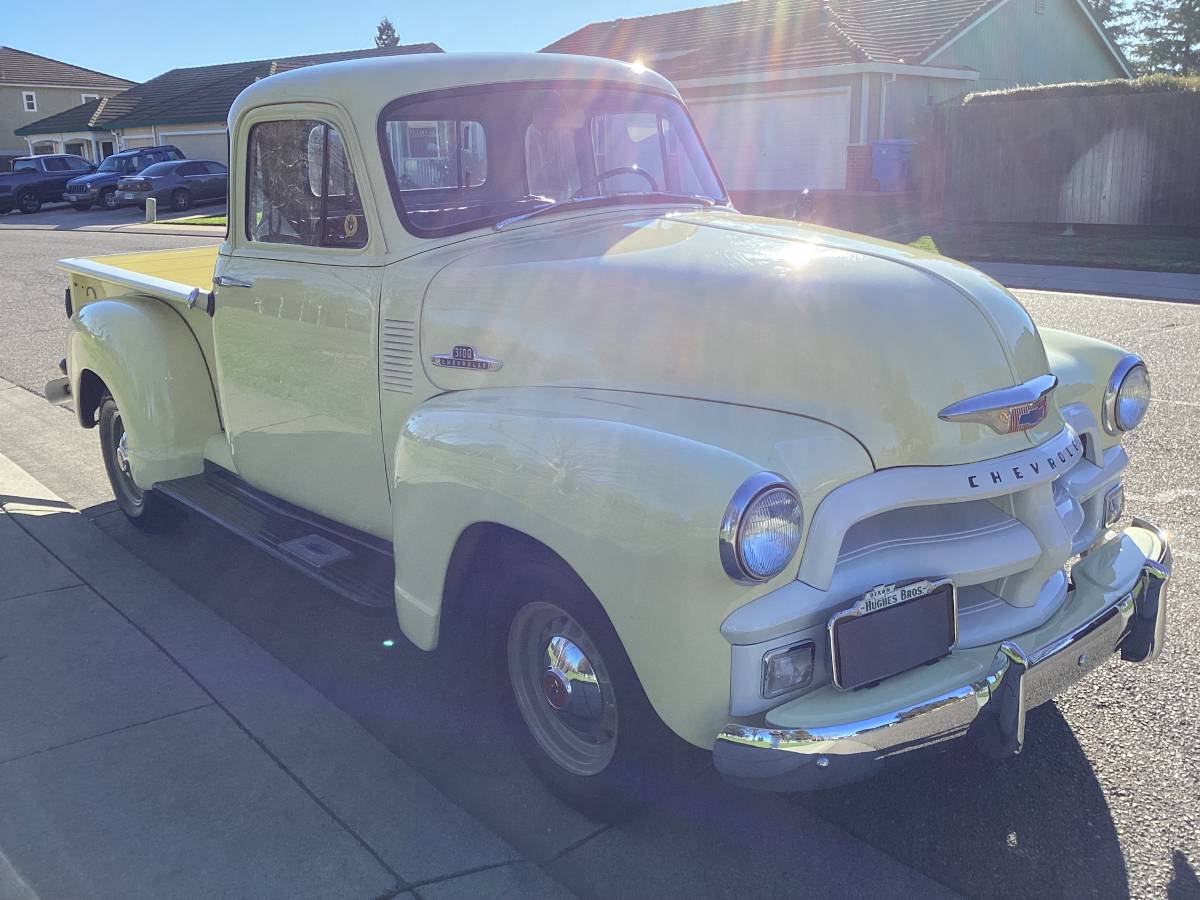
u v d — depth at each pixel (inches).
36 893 106.5
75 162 1358.3
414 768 129.8
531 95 150.3
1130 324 392.2
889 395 104.4
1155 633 119.7
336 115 139.3
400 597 129.6
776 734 94.5
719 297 112.4
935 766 128.3
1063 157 756.6
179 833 116.3
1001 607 112.1
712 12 1214.9
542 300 122.6
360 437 144.7
